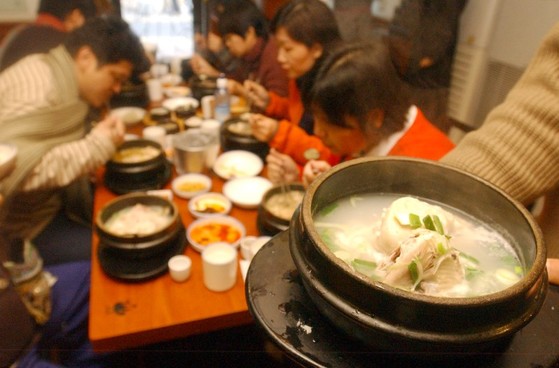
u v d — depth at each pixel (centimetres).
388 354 48
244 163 204
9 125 161
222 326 129
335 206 69
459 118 260
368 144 144
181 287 135
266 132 204
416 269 53
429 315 43
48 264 180
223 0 264
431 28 210
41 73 170
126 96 254
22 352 125
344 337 51
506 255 61
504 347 51
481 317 43
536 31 219
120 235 137
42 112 164
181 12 283
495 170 85
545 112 80
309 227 52
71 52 178
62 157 167
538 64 87
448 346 44
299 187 167
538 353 51
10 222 167
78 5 195
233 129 222
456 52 258
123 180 183
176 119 246
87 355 155
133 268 137
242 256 148
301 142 200
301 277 53
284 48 208
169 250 146
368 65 133
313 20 195
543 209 100
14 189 157
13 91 168
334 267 47
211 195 177
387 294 44
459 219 68
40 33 178
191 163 192
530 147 82
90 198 201
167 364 160
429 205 65
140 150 200
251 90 248
